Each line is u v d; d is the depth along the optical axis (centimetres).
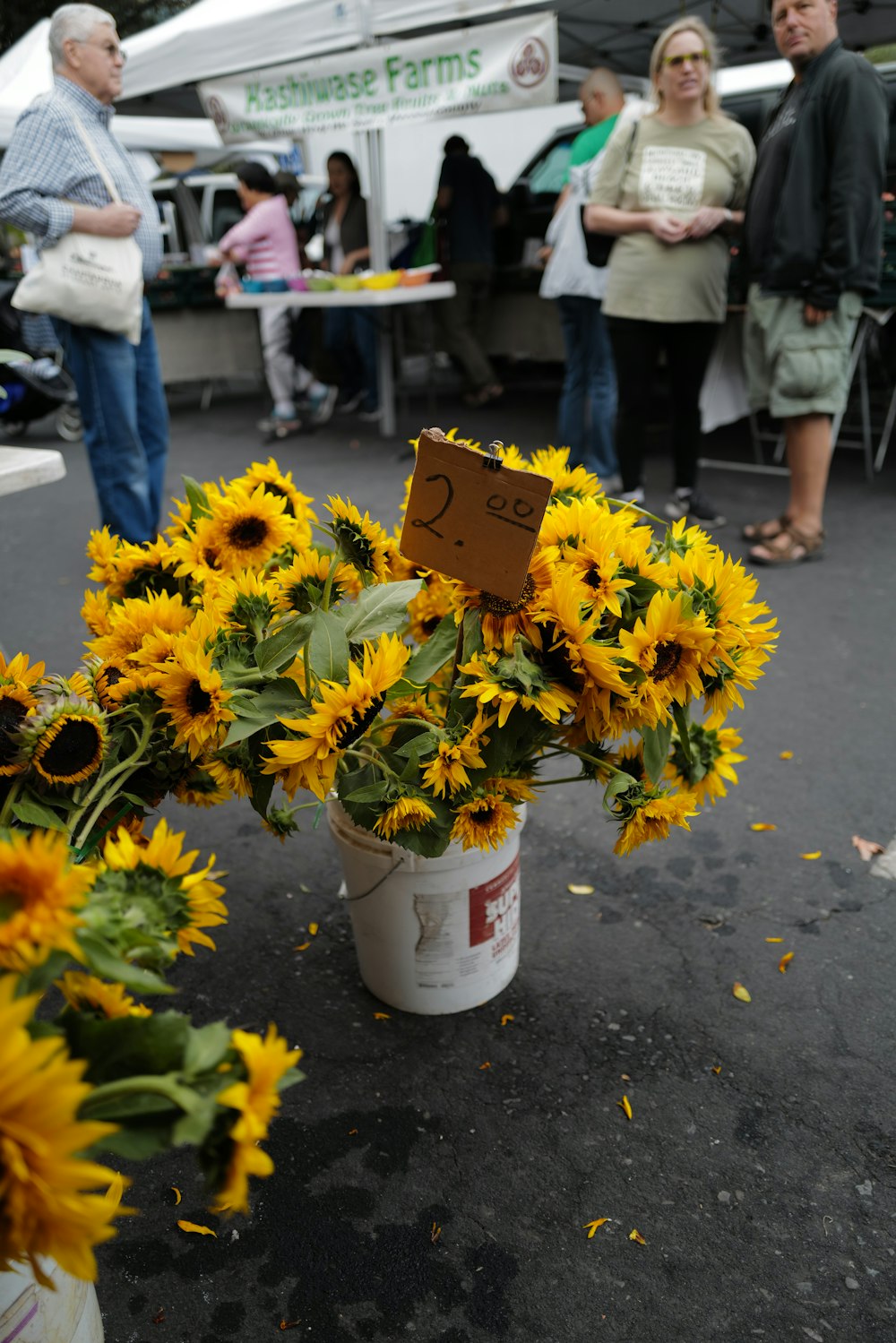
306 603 156
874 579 401
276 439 716
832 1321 136
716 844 243
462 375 801
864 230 359
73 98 351
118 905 89
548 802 267
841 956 204
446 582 147
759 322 395
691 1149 162
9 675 133
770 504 506
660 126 399
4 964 76
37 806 129
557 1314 138
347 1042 185
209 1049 79
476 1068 178
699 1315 137
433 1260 146
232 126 624
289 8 554
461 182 686
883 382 656
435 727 143
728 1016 189
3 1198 68
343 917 221
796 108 363
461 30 518
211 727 133
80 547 485
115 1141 79
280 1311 139
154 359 406
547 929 215
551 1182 157
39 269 347
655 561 154
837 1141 163
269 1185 158
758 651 152
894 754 279
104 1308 140
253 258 682
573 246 491
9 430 771
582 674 136
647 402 445
